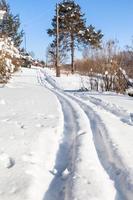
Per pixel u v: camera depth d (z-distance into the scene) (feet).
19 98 46.19
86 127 26.07
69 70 189.06
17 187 13.66
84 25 178.60
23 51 226.58
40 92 58.23
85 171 15.99
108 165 17.35
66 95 57.11
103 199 13.11
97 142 22.02
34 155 17.89
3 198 12.58
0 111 33.32
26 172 15.35
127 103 43.42
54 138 22.20
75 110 35.83
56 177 15.61
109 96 54.65
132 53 73.41
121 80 69.92
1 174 15.06
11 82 89.40
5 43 94.53
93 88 78.18
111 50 74.33
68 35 178.19
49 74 150.71
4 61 84.23
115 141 21.85
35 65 242.58
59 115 31.32
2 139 20.89
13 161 16.81
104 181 14.98
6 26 189.16
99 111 35.12
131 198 13.30
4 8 178.70
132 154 19.13
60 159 18.31
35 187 13.88
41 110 34.53
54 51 188.96
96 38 180.75
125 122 29.32
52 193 13.76
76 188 13.97
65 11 175.11
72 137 23.03
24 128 24.47
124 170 16.38
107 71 72.18
